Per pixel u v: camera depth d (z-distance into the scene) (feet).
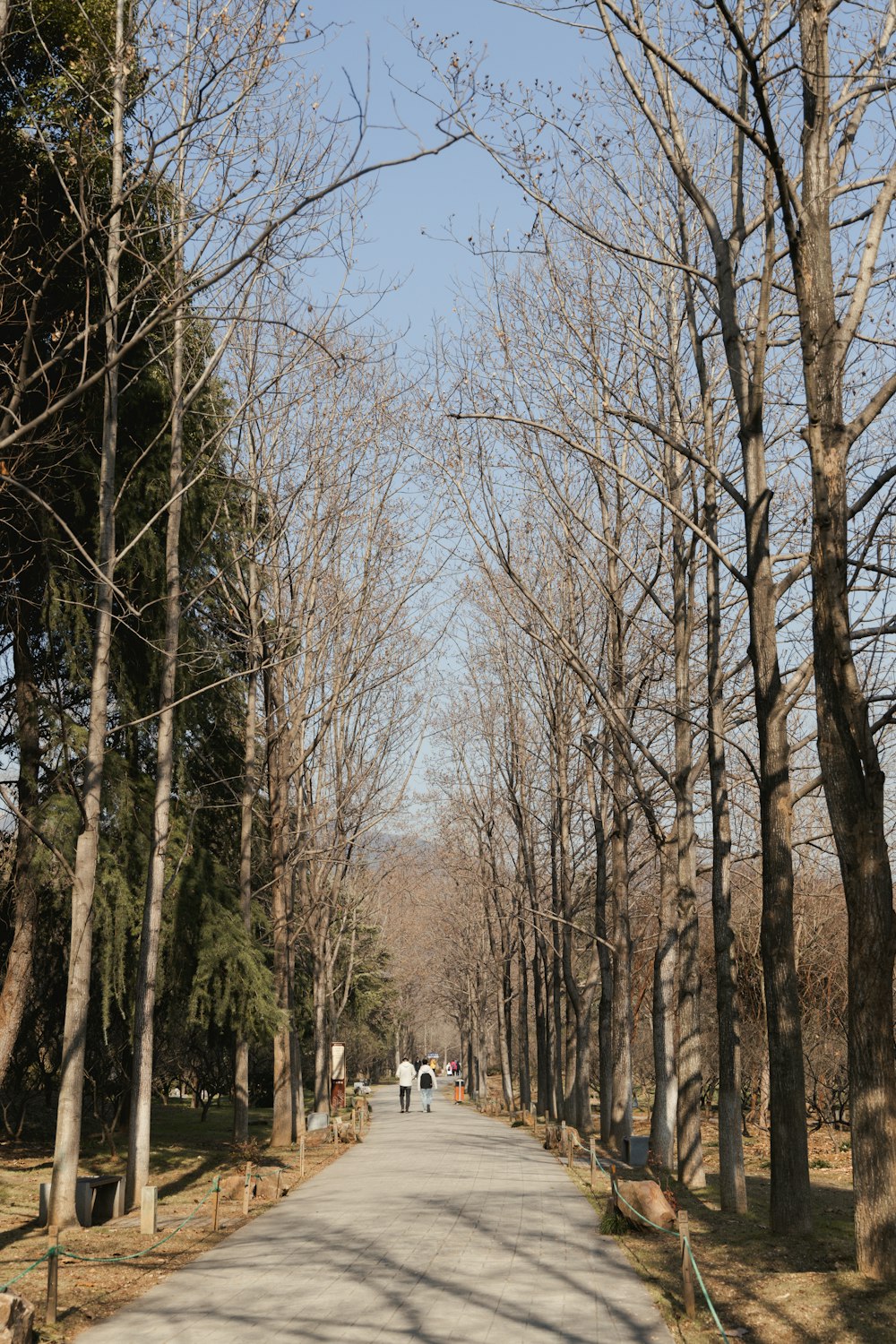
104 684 54.03
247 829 85.92
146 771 78.07
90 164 48.37
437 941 247.91
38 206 54.03
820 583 38.99
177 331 61.52
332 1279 38.70
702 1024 128.26
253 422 82.69
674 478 65.21
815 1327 30.78
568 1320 32.76
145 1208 47.47
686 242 59.88
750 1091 122.01
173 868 72.69
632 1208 45.42
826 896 101.81
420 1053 428.56
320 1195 61.26
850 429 39.52
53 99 55.21
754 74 36.70
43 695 69.62
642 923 142.10
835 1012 112.57
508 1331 31.53
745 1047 119.75
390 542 98.99
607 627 83.76
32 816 65.46
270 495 84.79
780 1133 44.83
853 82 41.65
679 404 64.59
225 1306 34.88
